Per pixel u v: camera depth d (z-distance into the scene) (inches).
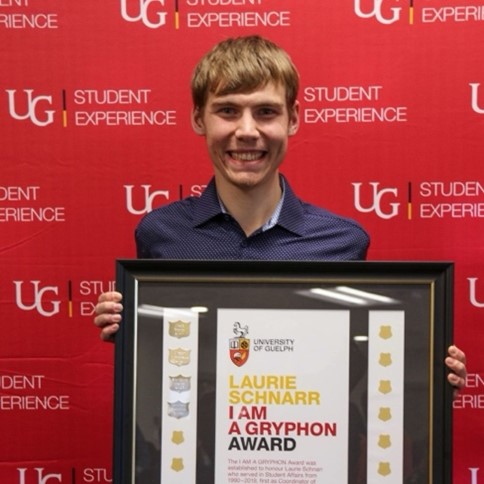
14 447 77.3
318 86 74.9
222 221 59.8
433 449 49.8
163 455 51.3
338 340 50.9
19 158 75.9
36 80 75.5
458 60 74.2
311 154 75.5
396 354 50.6
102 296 51.9
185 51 75.1
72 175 76.1
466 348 75.5
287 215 60.2
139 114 75.7
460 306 75.5
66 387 77.1
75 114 75.8
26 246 76.4
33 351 76.9
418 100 74.6
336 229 61.0
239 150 55.5
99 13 75.0
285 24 74.6
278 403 51.1
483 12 73.8
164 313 51.4
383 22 74.4
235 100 55.0
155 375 51.3
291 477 51.0
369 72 74.7
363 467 50.7
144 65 75.3
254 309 51.3
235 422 51.3
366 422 50.8
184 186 76.2
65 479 77.5
